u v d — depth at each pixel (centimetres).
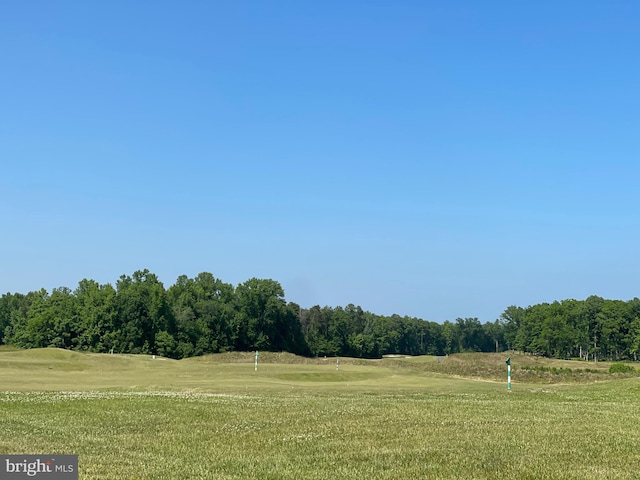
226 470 1376
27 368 5266
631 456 1516
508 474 1332
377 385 3922
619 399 2984
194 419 2081
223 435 1798
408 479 1295
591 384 3956
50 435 1767
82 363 5816
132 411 2228
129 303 10812
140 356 7000
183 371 5303
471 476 1316
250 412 2244
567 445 1642
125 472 1327
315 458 1498
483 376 5716
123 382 4003
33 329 10612
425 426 1945
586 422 2062
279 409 2330
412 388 3581
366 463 1441
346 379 4816
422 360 10581
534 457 1498
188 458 1500
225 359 9125
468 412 2283
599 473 1338
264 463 1445
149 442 1692
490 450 1578
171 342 10912
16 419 2023
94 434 1805
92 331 10550
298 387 3525
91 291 10894
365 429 1886
